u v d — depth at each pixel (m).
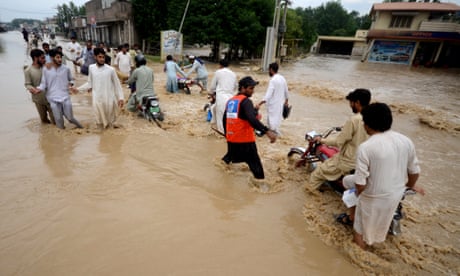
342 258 2.82
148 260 2.58
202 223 3.18
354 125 3.32
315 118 8.23
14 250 2.60
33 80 5.61
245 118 3.72
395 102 10.78
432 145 6.54
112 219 3.12
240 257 2.72
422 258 2.86
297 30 37.75
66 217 3.09
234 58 26.72
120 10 24.69
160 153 5.01
